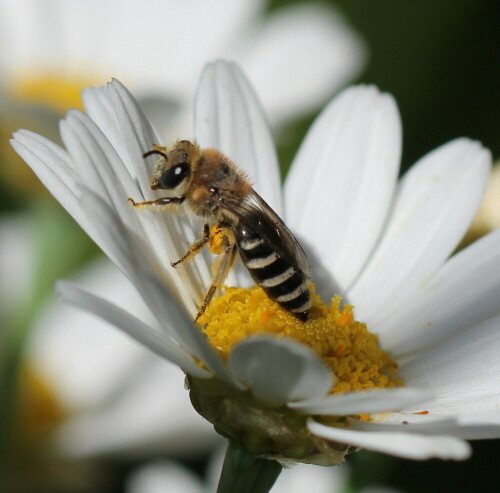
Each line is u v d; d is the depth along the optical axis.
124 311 0.09
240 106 0.10
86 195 0.08
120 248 0.08
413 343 0.10
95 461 0.12
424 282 0.10
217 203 0.10
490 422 0.09
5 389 0.12
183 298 0.10
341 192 0.11
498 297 0.10
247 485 0.09
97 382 0.12
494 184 0.12
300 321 0.10
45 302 0.12
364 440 0.08
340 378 0.09
